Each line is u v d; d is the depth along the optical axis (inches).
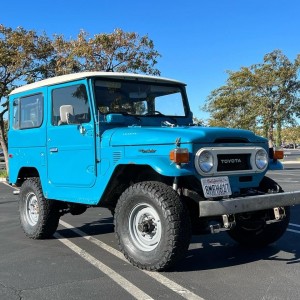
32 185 282.0
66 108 240.7
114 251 245.9
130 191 204.2
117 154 215.5
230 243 260.2
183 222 188.9
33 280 193.8
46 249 253.8
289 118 1347.2
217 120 1430.9
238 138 211.0
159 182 201.2
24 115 288.7
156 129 213.9
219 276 193.9
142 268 202.1
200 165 194.4
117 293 174.4
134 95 251.0
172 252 188.7
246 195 210.4
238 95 1369.3
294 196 211.5
